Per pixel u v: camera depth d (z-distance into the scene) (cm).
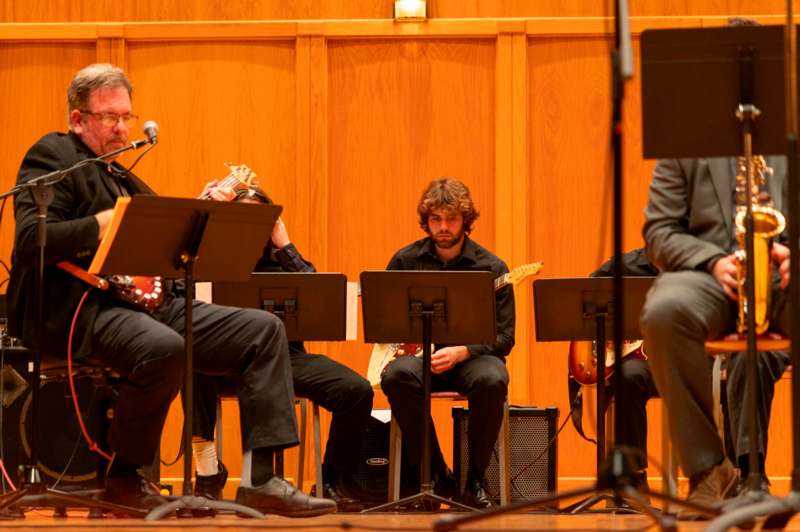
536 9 1452
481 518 564
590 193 1441
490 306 1021
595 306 1059
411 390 1134
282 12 1460
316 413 1148
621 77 537
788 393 1384
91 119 920
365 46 1457
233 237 824
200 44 1457
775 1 1430
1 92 1453
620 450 554
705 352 723
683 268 742
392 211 1452
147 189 958
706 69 650
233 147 1455
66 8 1455
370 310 1030
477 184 1449
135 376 848
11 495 833
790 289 604
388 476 1165
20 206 873
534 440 1182
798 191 612
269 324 889
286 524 709
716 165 766
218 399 1144
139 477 905
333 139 1456
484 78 1453
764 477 997
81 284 879
